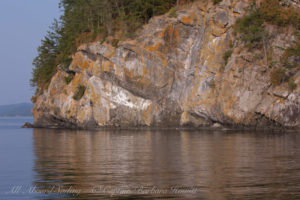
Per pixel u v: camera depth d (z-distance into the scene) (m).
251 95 49.16
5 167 20.86
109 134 49.03
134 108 61.28
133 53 61.56
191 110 57.31
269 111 47.53
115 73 62.47
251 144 30.47
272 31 51.72
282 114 46.53
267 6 53.69
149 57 60.78
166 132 50.91
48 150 29.59
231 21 55.41
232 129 51.81
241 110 49.72
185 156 23.62
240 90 49.94
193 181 15.77
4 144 37.16
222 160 21.39
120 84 62.41
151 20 64.50
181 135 43.69
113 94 62.56
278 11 52.53
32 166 21.02
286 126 46.50
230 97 50.69
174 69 60.62
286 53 49.38
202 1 62.88
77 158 23.83
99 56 65.25
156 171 18.28
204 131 51.09
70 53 76.75
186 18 61.16
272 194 13.38
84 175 17.59
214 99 53.88
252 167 18.80
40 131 65.00
